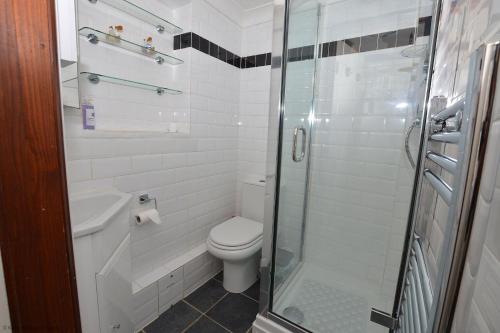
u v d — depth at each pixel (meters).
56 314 0.39
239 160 2.19
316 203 1.71
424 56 1.07
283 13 1.17
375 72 1.46
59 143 0.37
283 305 1.35
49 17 0.35
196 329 1.37
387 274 1.24
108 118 1.33
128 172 1.35
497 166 0.33
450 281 0.35
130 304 1.10
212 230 1.68
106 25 1.30
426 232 0.86
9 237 0.34
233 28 1.98
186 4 1.60
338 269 1.67
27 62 0.33
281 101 1.24
